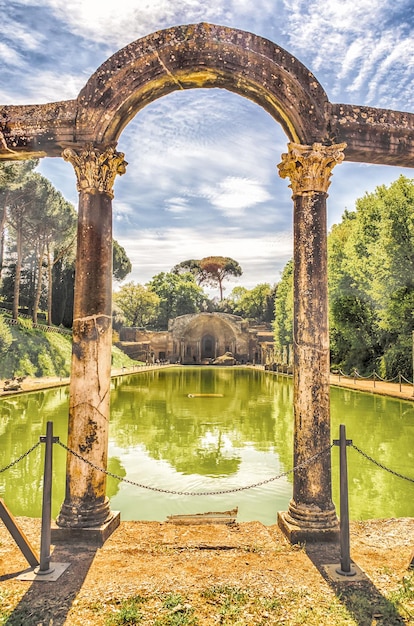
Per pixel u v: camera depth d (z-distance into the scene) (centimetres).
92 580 508
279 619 434
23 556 570
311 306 666
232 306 9806
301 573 527
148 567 541
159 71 681
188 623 423
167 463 1158
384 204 3106
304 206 683
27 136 692
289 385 3419
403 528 666
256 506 880
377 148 708
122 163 715
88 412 645
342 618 436
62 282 5141
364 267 3566
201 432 1546
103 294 670
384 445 1328
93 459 643
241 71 682
